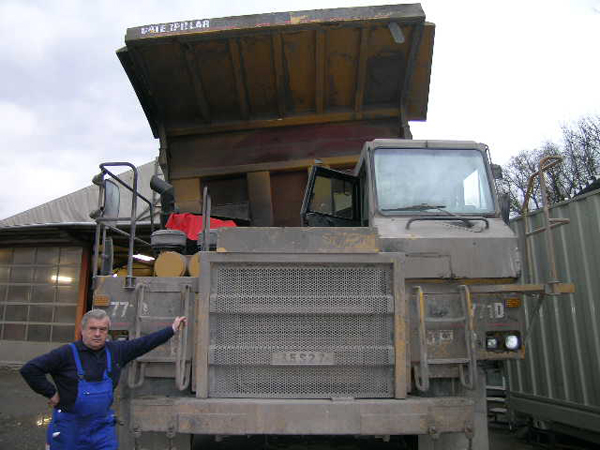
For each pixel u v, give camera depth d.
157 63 5.89
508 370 6.95
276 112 6.51
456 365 3.74
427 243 4.05
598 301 5.41
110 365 3.27
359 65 6.02
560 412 5.88
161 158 6.39
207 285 3.65
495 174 5.12
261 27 5.61
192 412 3.34
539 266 6.53
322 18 5.62
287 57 5.96
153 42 5.66
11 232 13.52
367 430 3.30
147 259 6.28
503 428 7.04
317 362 3.58
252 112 6.51
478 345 3.79
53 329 13.89
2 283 14.37
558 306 6.05
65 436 3.13
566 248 6.00
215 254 3.68
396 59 6.07
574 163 25.89
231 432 3.31
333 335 3.66
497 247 4.06
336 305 3.65
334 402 3.36
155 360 3.73
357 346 3.63
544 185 4.12
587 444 6.01
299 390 3.60
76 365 3.18
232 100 6.34
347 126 6.58
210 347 3.59
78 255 14.12
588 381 5.51
